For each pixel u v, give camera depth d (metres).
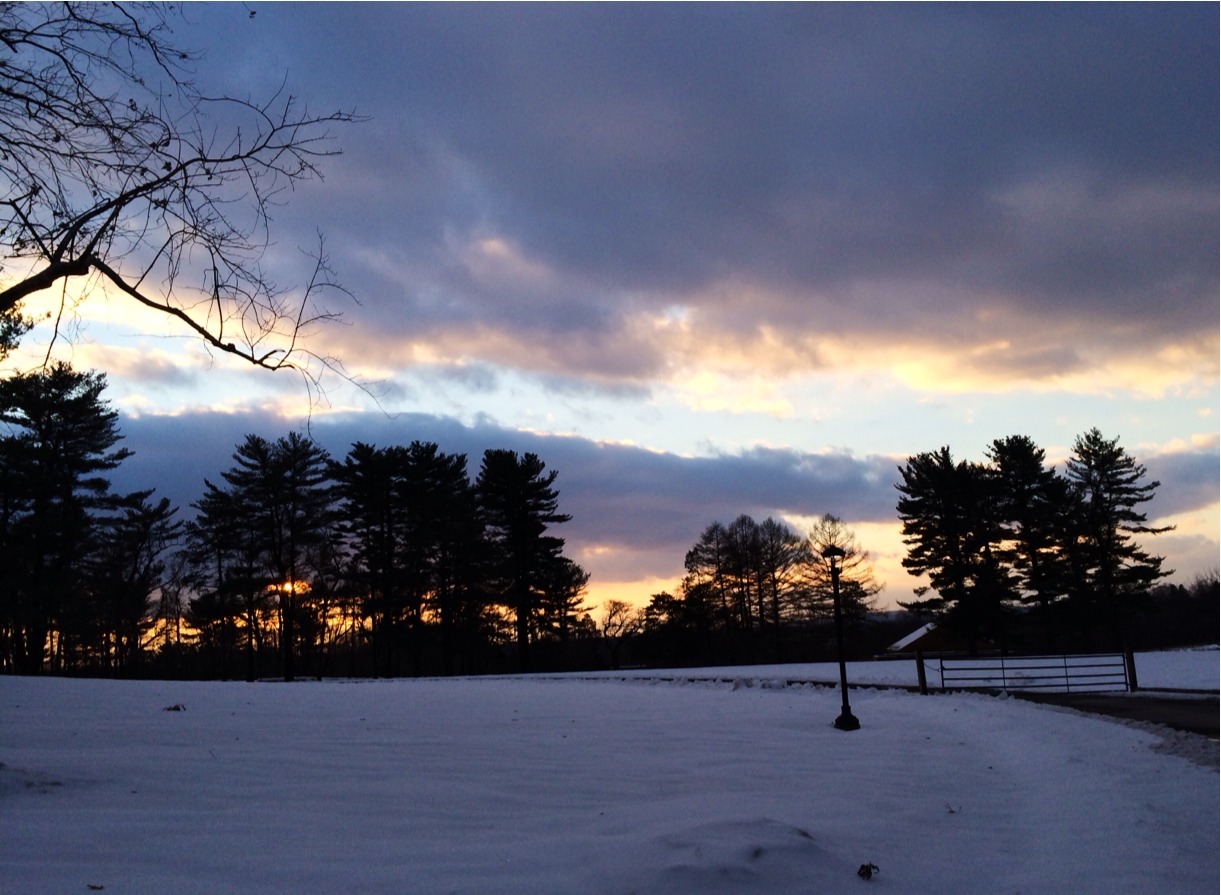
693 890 5.50
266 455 55.78
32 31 8.64
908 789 9.84
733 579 76.31
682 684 28.14
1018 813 8.88
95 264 8.97
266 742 11.35
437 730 13.27
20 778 7.81
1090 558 58.84
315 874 5.65
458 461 66.81
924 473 59.62
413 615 63.16
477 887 5.51
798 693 24.61
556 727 14.30
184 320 9.48
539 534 66.62
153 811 7.14
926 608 58.91
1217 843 7.65
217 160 9.28
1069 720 16.52
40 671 46.25
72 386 41.53
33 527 44.06
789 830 6.70
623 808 8.14
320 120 9.84
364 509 62.00
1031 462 59.16
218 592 56.59
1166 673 29.05
